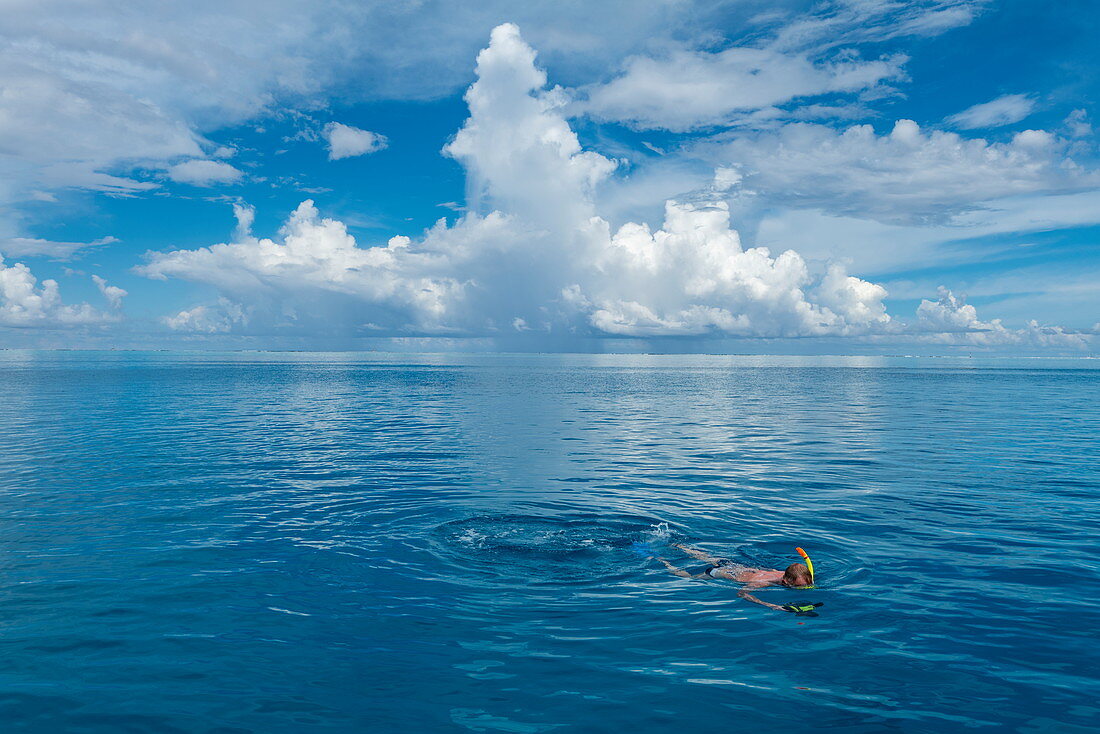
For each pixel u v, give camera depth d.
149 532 12.36
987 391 65.25
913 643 7.78
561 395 57.88
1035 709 6.31
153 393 54.50
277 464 20.31
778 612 8.72
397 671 7.04
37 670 7.00
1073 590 9.50
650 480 18.05
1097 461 21.34
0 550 11.16
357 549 11.41
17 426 30.34
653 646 7.69
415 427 31.53
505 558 11.02
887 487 17.08
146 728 5.92
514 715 6.18
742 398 54.38
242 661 7.23
